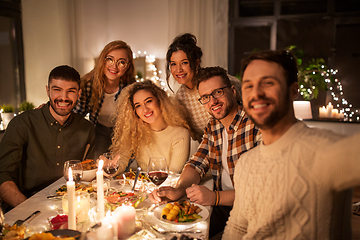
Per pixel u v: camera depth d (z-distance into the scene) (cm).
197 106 217
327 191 77
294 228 84
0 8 313
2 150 167
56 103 169
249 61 88
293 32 389
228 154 158
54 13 333
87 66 374
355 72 373
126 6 410
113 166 145
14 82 339
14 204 151
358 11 366
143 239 99
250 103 87
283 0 388
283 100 85
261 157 94
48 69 341
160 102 188
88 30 372
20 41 338
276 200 85
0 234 90
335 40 377
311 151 80
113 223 92
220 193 134
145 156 193
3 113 296
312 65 368
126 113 189
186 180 152
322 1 376
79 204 109
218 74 152
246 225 104
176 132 191
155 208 122
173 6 364
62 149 183
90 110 254
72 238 76
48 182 181
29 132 173
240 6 401
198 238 100
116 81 254
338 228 83
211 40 359
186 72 211
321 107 375
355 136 72
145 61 394
